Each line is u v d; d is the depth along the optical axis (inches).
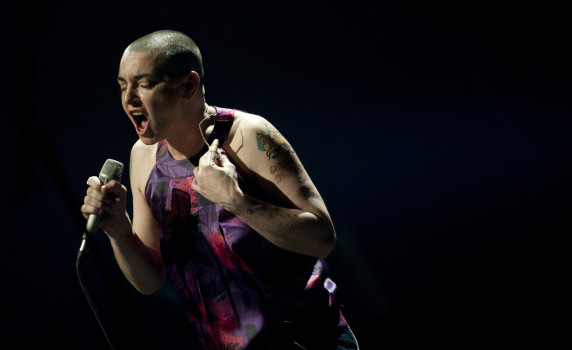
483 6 674.2
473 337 413.4
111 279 151.9
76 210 147.0
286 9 625.6
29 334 408.8
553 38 684.7
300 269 184.9
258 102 630.5
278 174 177.6
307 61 638.5
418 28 668.7
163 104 175.2
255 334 185.0
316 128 645.9
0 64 505.4
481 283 473.1
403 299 458.9
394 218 582.9
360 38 653.9
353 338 203.8
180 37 180.7
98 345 402.9
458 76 681.6
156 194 192.9
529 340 405.1
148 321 398.3
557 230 546.6
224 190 168.1
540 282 468.4
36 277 449.7
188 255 189.5
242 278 183.9
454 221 573.6
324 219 176.9
